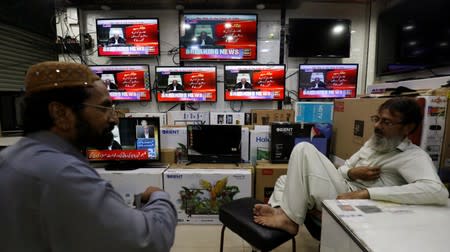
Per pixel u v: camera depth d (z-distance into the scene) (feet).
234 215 4.53
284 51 11.87
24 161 1.76
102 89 2.19
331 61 12.07
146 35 11.45
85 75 2.05
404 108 3.97
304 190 4.25
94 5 11.48
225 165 7.86
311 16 11.82
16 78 10.10
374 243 2.38
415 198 3.28
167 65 12.09
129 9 11.83
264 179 7.44
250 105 12.21
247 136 8.22
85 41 11.84
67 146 2.01
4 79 9.58
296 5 11.67
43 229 1.66
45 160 1.75
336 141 7.30
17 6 9.86
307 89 11.71
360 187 4.62
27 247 1.68
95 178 1.84
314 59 12.05
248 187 7.14
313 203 4.33
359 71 12.09
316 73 11.62
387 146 4.19
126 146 7.63
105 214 1.68
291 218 4.16
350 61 12.05
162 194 2.49
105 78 11.62
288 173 4.44
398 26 9.67
